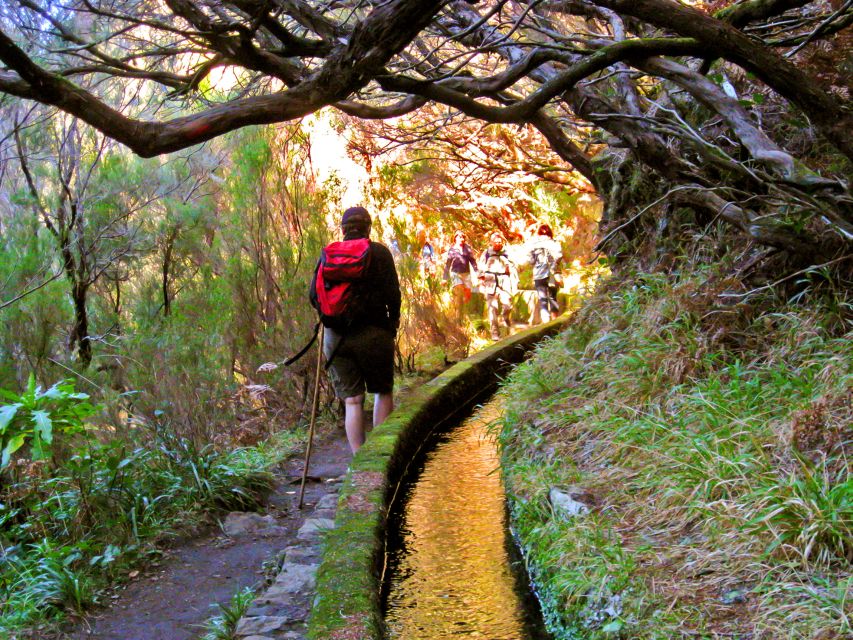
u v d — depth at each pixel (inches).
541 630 139.1
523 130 512.4
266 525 201.2
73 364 244.8
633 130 207.2
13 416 175.2
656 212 262.4
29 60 99.0
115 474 199.3
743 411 165.6
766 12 156.6
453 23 226.2
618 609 121.2
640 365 203.3
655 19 140.3
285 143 352.8
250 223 317.7
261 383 304.2
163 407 234.4
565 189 564.7
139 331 261.9
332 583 136.8
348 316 227.0
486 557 169.5
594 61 149.9
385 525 173.0
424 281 455.8
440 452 251.0
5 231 257.3
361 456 208.4
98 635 147.6
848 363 162.9
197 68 190.5
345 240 231.0
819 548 118.6
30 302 235.9
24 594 160.1
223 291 296.4
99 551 180.9
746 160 217.8
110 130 108.6
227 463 236.1
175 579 171.8
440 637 138.4
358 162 466.0
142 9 204.7
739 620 110.5
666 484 150.1
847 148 148.2
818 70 179.9
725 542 127.7
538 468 183.3
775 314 194.9
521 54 224.8
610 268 290.0
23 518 204.2
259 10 155.3
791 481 130.3
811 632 103.0
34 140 263.0
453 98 155.6
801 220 186.9
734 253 229.8
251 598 156.1
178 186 299.3
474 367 332.2
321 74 118.2
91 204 276.1
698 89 169.0
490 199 556.4
